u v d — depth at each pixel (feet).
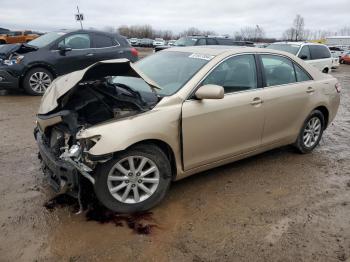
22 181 13.73
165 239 10.42
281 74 15.56
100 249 9.90
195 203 12.48
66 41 31.89
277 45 44.24
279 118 15.19
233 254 9.90
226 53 13.83
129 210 11.51
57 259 9.49
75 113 11.85
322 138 20.74
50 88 13.33
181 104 12.03
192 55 14.30
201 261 9.58
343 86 46.68
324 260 9.82
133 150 11.12
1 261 9.35
